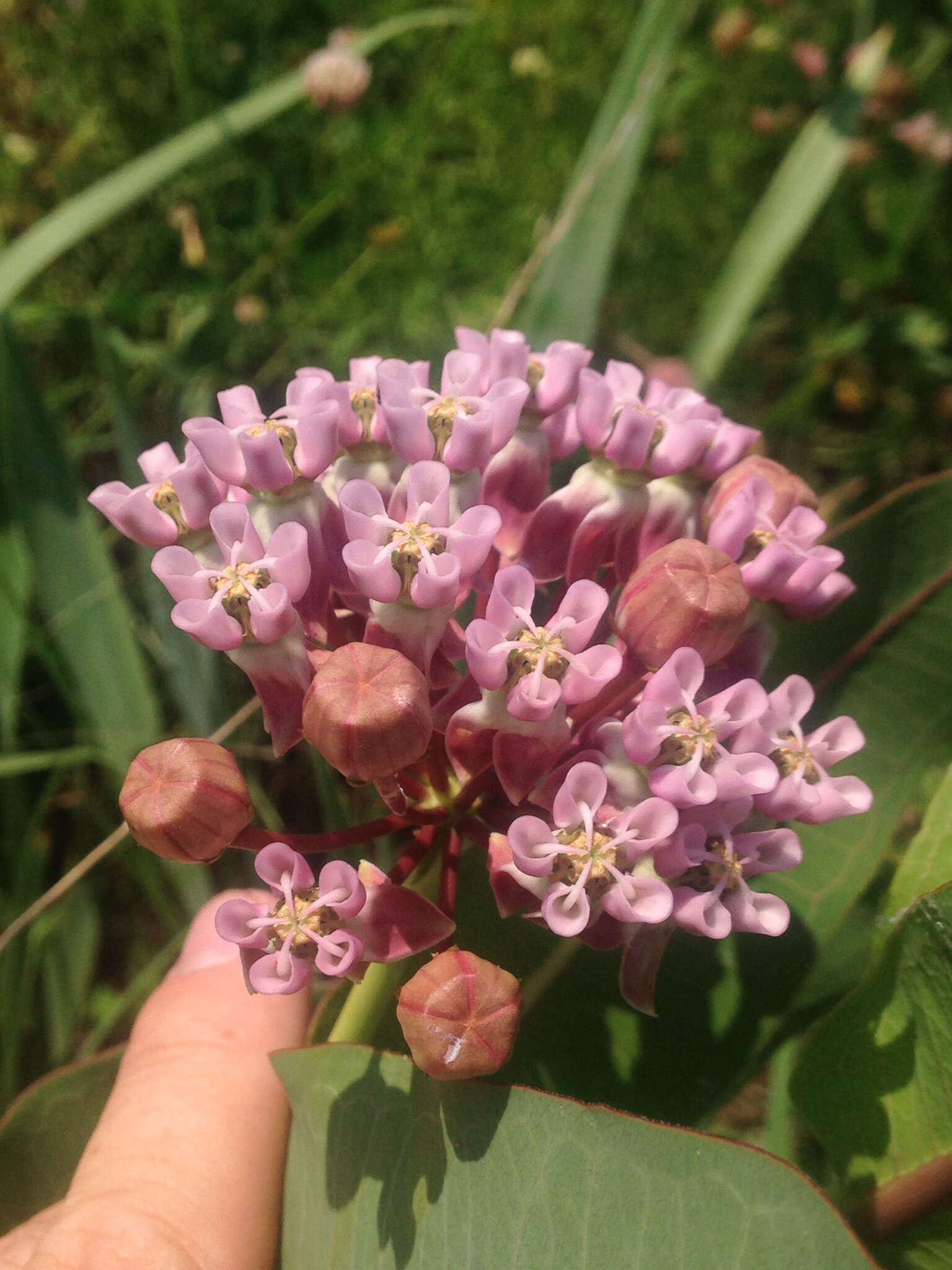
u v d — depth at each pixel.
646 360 0.26
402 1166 0.11
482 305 0.31
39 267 0.21
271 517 0.11
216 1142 0.14
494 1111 0.10
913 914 0.12
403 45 0.34
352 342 0.30
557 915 0.10
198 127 0.24
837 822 0.15
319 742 0.10
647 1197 0.09
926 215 0.32
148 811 0.10
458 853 0.12
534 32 0.35
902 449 0.31
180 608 0.10
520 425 0.13
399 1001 0.10
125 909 0.24
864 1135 0.13
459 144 0.33
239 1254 0.14
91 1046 0.21
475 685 0.11
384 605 0.11
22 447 0.20
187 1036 0.15
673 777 0.10
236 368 0.30
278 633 0.10
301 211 0.33
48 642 0.24
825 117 0.25
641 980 0.11
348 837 0.11
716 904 0.10
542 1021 0.14
